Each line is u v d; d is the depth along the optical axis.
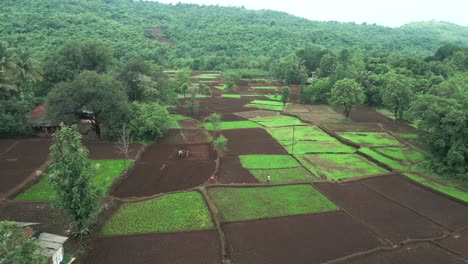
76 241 28.84
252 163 51.06
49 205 34.75
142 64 76.44
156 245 29.14
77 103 54.81
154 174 45.31
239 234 31.62
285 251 29.08
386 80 93.50
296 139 64.44
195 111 85.06
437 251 29.88
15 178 40.94
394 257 28.80
